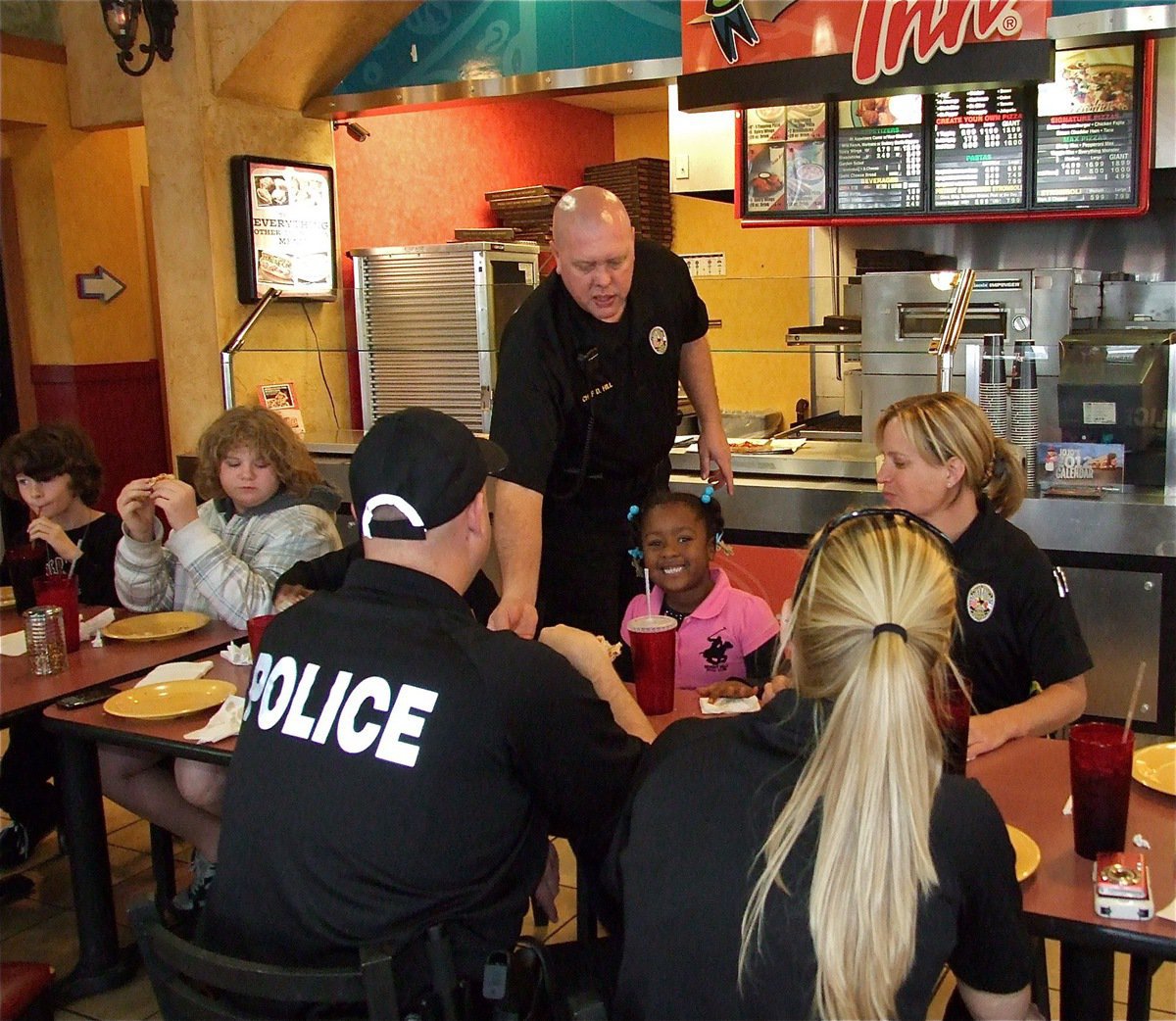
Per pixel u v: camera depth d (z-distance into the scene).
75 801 2.41
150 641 2.56
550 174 6.73
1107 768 1.39
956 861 1.11
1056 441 3.27
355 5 4.36
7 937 2.69
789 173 4.40
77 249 5.62
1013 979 1.16
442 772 1.32
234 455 2.70
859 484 3.35
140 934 1.32
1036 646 2.01
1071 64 3.92
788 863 1.10
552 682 1.39
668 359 2.69
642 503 2.76
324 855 1.31
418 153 5.71
